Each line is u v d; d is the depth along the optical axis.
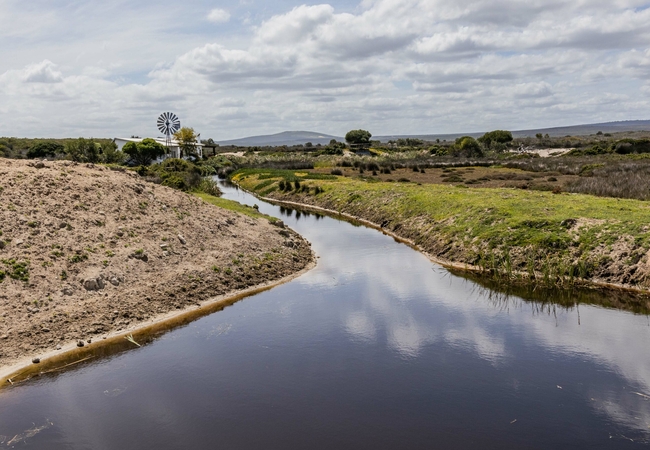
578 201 25.48
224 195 47.72
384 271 20.11
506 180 45.28
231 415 9.26
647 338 12.84
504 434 8.62
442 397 9.91
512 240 20.30
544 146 112.31
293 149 143.50
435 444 8.34
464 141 89.62
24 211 16.42
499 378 10.70
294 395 10.01
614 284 16.97
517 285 17.73
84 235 16.75
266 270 19.23
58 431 8.75
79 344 12.30
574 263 18.14
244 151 137.38
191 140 85.88
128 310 14.21
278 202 44.62
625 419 9.05
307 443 8.37
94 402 9.76
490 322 14.21
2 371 10.91
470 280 18.64
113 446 8.30
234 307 15.64
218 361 11.63
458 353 12.03
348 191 40.09
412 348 12.34
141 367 11.31
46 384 10.48
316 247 24.95
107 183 20.73
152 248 17.89
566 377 10.73
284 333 13.40
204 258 18.70
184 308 15.21
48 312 13.14
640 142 78.56
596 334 13.16
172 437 8.55
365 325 13.99
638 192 28.36
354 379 10.70
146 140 66.31
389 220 30.38
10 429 8.83
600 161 58.19
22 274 13.89
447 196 29.78
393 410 9.43
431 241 24.03
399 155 90.00
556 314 14.84
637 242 17.56
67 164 21.84
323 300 16.33
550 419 9.08
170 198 23.09
